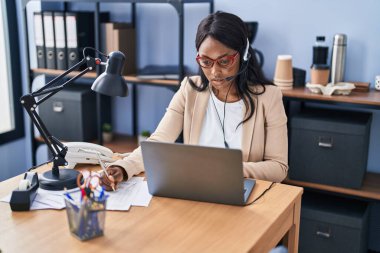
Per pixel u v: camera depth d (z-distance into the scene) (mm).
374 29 2578
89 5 3264
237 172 1496
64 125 3139
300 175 2539
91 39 3061
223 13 1886
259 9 2811
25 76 3465
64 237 1355
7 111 3520
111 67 1575
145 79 2799
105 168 1739
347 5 2609
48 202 1555
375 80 2588
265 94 2029
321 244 2516
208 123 2090
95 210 1330
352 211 2488
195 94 2109
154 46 3143
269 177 1885
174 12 3029
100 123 3027
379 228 2771
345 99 2342
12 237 1350
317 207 2529
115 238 1353
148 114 3270
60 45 3027
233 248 1314
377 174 2689
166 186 1602
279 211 1543
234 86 2053
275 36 2805
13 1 3359
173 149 1521
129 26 3072
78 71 3035
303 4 2705
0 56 3418
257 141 2002
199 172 1536
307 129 2473
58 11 3010
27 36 3023
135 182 1739
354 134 2373
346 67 2678
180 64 2664
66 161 1748
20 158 3564
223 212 1526
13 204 1499
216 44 1834
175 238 1360
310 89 2512
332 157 2447
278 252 1046
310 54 2744
